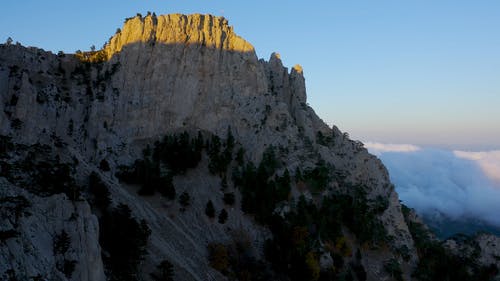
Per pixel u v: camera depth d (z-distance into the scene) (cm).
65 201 8919
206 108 17462
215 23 18950
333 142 19075
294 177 16412
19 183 9244
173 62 17588
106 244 10012
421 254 16762
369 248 15838
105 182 12606
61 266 8144
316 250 14225
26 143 12419
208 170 15825
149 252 11125
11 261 7550
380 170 18712
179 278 11006
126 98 16625
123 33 17862
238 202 15162
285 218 15000
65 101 15525
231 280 12469
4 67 14738
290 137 17525
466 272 16075
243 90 18062
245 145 17012
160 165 15350
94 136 15375
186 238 13050
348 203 16450
